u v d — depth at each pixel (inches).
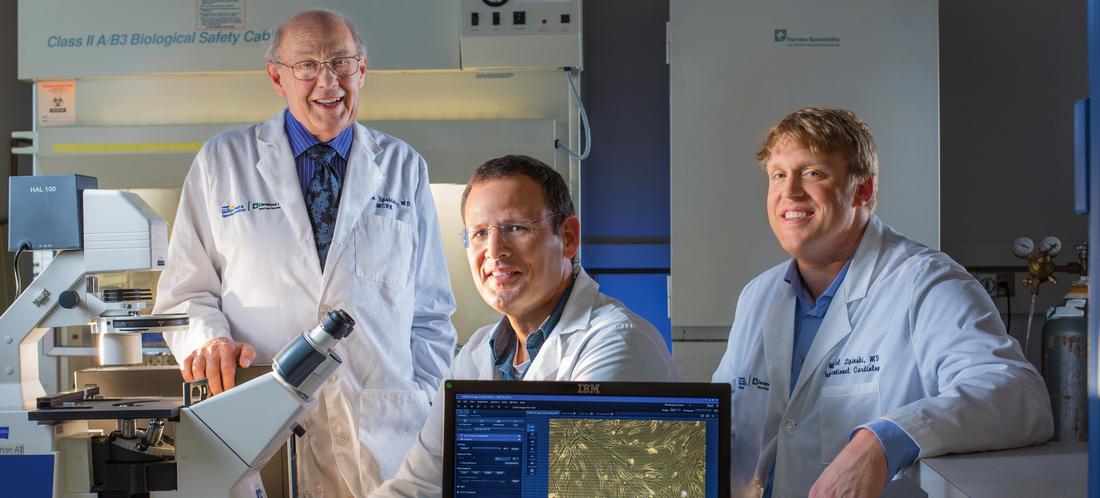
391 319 98.0
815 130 68.5
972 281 65.2
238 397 63.1
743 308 77.4
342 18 97.7
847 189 68.7
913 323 65.2
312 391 64.1
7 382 70.0
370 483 93.7
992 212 148.7
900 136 125.1
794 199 69.0
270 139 99.7
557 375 60.7
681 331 128.3
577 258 65.4
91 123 127.9
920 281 65.7
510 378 65.1
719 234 126.3
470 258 60.5
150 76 127.0
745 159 125.9
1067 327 107.7
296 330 96.4
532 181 59.3
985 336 60.4
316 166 99.9
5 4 148.3
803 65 125.6
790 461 68.6
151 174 125.6
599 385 49.9
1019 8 148.2
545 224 59.2
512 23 123.0
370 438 94.5
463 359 67.2
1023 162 148.3
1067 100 147.9
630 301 150.3
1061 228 147.9
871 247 69.8
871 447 52.6
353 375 95.5
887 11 125.0
